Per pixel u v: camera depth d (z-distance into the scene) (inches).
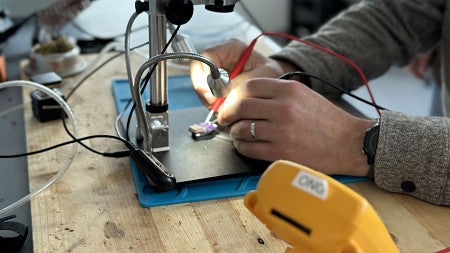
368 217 13.9
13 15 51.3
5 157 25.8
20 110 32.1
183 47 24.0
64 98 30.4
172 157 25.6
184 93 34.9
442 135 24.0
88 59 40.0
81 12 49.3
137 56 40.4
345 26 36.6
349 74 34.7
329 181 14.0
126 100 33.0
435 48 45.4
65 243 20.1
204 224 21.7
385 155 24.0
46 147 27.3
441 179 23.3
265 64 31.9
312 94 25.8
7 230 20.8
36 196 23.0
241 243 20.6
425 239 21.3
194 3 22.6
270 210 14.2
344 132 25.5
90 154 26.7
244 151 25.8
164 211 22.4
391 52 37.0
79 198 23.0
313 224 13.6
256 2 71.6
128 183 24.4
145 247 20.1
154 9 22.7
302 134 24.6
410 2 37.4
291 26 73.6
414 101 68.5
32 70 37.3
